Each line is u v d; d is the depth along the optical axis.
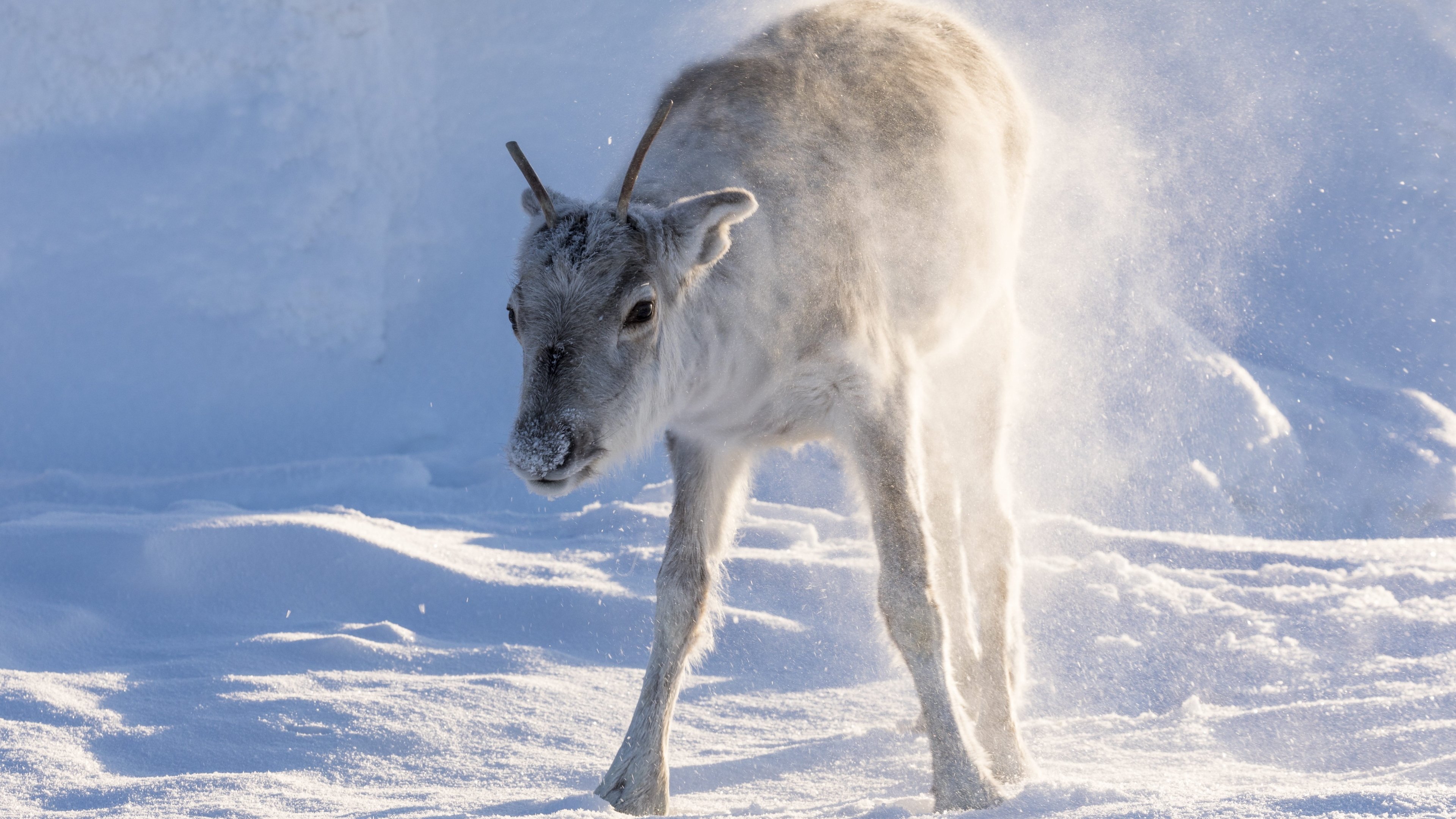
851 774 10.47
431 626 16.53
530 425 8.50
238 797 9.60
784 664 14.93
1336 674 12.86
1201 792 7.88
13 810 9.40
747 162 9.87
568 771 10.70
